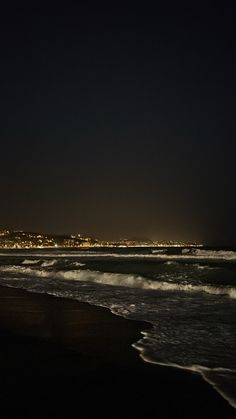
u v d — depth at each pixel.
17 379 7.18
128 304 15.70
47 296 18.48
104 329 11.38
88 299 17.27
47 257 62.97
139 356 8.59
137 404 6.04
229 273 22.81
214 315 13.15
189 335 10.49
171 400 6.20
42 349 9.23
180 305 15.16
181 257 48.44
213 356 8.54
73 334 10.77
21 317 13.34
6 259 60.50
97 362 8.17
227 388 6.65
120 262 37.09
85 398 6.30
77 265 35.44
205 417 5.61
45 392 6.52
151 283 20.84
